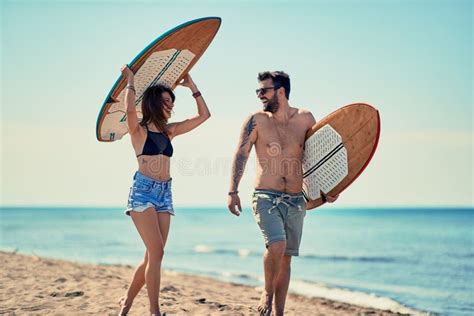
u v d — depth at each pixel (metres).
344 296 11.94
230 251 28.20
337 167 6.03
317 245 32.56
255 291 10.80
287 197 5.64
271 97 5.79
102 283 8.36
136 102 6.02
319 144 5.93
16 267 9.81
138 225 5.28
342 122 5.94
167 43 5.70
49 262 11.29
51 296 7.20
